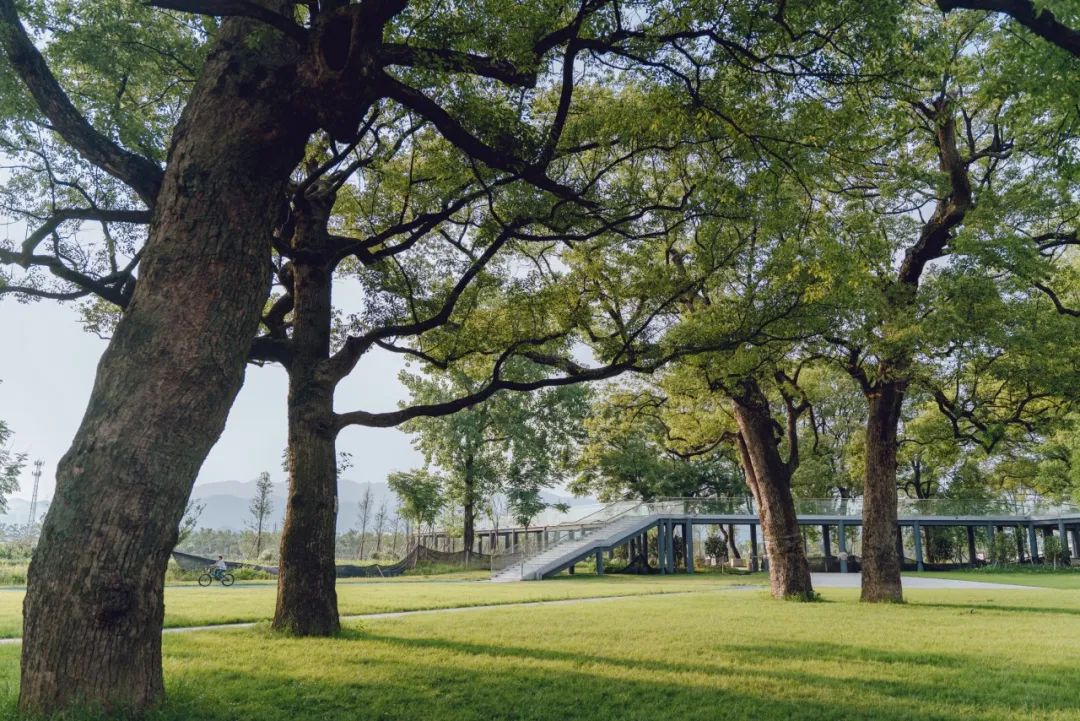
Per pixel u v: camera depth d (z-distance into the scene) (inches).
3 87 370.9
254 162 281.4
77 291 463.8
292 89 284.2
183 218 272.4
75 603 235.9
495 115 379.2
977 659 385.1
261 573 1421.0
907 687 311.0
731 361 644.7
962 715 261.0
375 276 535.5
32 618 238.1
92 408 255.9
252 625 519.5
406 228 458.3
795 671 349.7
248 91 282.8
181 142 281.7
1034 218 653.9
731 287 668.1
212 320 267.9
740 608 699.4
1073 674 342.6
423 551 1784.0
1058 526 1786.4
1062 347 627.5
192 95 289.9
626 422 969.5
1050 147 365.7
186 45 450.9
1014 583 1223.5
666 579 1390.3
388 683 313.4
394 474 2012.8
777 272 573.6
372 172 559.8
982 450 1496.1
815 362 796.0
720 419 902.4
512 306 572.7
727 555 2135.8
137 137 429.1
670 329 588.1
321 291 500.7
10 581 1149.1
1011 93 347.9
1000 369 654.5
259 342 474.3
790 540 821.9
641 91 444.5
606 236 582.6
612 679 325.1
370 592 954.1
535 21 343.6
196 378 261.9
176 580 1258.6
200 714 249.4
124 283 440.5
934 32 356.5
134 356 258.7
